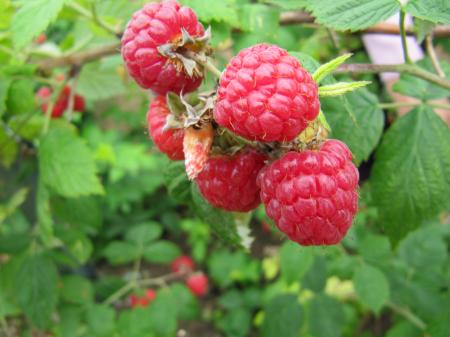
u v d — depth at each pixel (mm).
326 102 118
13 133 182
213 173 96
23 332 221
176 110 94
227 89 82
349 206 88
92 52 153
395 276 193
